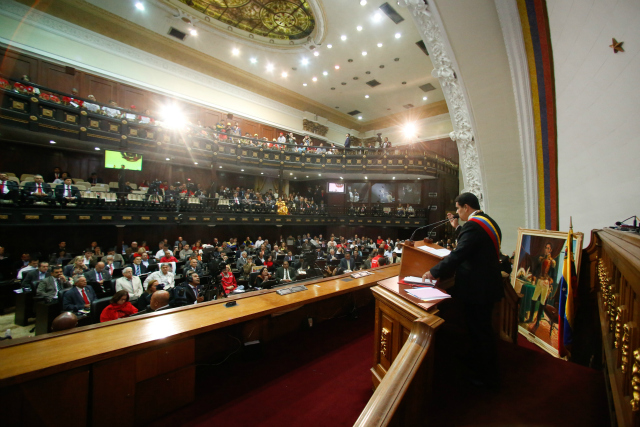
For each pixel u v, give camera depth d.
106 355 1.68
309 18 11.39
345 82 15.95
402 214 16.59
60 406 1.56
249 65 14.47
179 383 2.00
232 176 16.64
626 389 1.05
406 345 1.53
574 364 2.19
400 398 1.24
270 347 2.91
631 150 2.40
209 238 13.76
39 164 10.56
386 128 20.97
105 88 11.41
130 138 10.40
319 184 19.27
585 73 2.83
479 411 1.62
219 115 14.88
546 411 1.62
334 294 3.09
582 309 2.60
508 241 4.86
